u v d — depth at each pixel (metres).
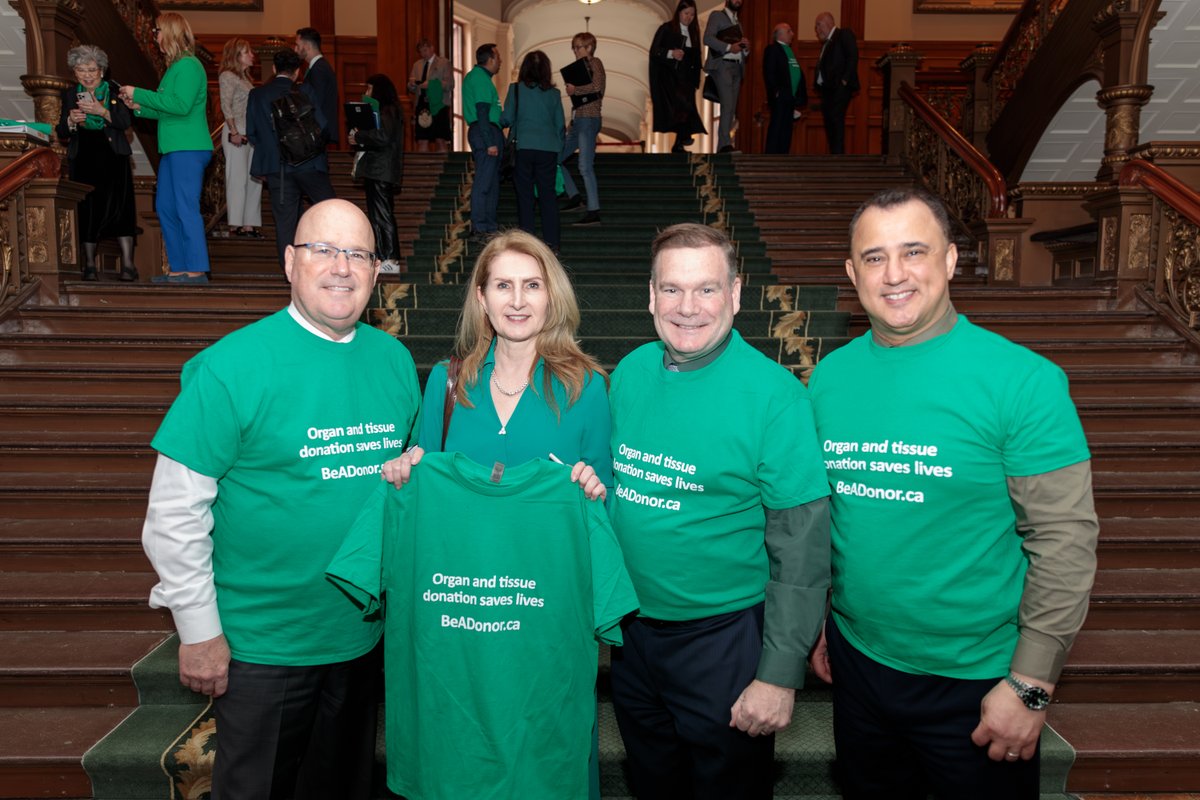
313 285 1.89
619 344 4.52
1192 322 4.54
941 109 11.19
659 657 1.93
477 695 1.82
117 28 6.58
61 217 4.79
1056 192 6.92
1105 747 2.63
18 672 2.86
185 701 2.90
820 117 11.30
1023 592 1.64
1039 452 1.58
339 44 11.12
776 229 7.20
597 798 2.03
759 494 1.83
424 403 2.06
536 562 1.80
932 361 1.69
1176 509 3.61
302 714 1.98
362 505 1.95
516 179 6.25
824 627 2.03
